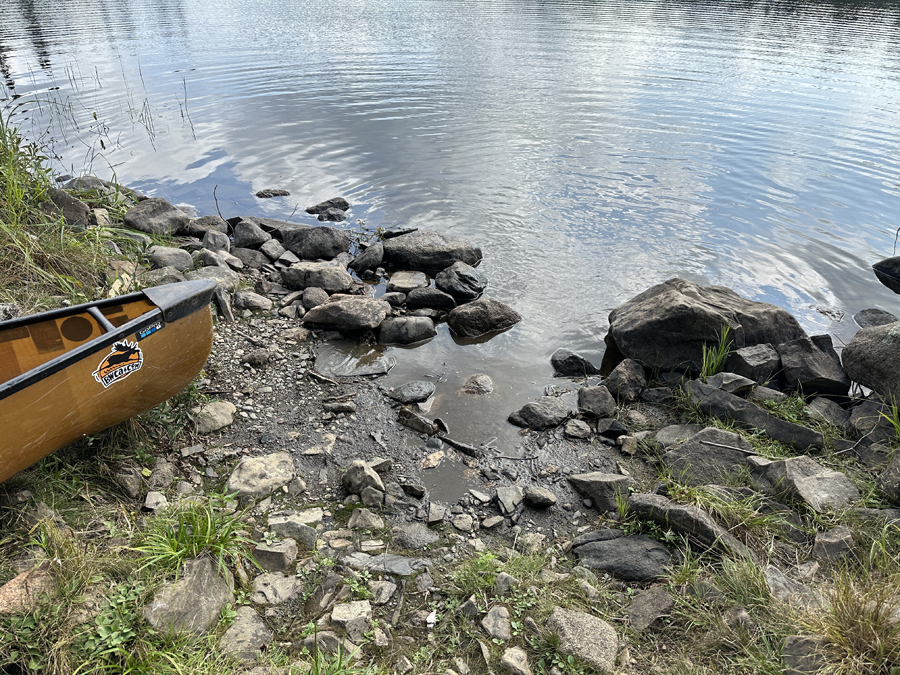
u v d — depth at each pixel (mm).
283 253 8617
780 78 17922
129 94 14766
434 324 7430
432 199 10375
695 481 4840
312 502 4629
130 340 4230
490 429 5613
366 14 28359
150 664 3074
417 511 4625
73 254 6469
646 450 5320
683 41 23062
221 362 6234
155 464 4691
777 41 23062
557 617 3566
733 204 10281
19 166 7508
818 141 12961
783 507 4469
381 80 16969
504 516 4629
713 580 3838
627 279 8258
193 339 4777
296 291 7887
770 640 3420
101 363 4074
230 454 5027
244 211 9750
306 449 5188
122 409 4469
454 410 5855
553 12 30000
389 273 8547
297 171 11242
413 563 4102
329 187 10711
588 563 4148
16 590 3236
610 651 3367
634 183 11023
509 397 6102
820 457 5047
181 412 5273
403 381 6270
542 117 14375
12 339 4352
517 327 7309
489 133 13258
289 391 5945
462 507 4703
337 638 3447
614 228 9555
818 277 8273
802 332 6395
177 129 12812
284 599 3701
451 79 17266
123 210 8570
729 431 5285
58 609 3164
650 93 16422
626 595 3883
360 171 11328
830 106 15328
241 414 5527
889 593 3410
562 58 20125
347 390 6043
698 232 9422
